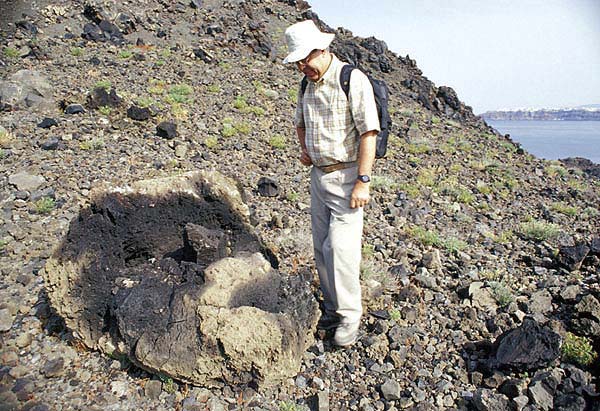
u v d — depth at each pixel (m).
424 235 7.38
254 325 3.65
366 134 3.66
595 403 3.91
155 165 8.55
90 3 19.69
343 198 3.93
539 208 11.23
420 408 3.91
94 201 4.39
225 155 9.91
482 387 4.18
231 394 3.77
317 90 3.74
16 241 5.77
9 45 14.79
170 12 22.34
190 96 13.26
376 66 25.05
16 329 4.38
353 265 4.04
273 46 22.11
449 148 15.56
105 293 4.18
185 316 3.78
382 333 4.71
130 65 14.88
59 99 10.82
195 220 4.75
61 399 3.67
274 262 5.13
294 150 11.12
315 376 4.13
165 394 3.75
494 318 5.15
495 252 7.43
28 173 7.37
